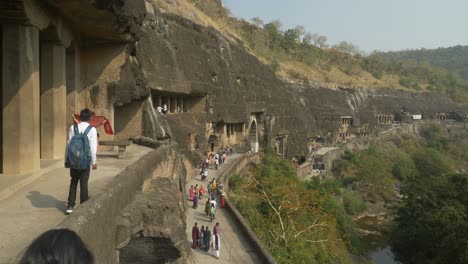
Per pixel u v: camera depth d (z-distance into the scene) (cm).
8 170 1048
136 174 983
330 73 12656
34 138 1082
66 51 1641
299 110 7612
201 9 8525
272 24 12138
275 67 9381
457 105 14562
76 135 766
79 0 1177
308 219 2953
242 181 3588
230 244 1995
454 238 3058
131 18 1614
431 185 3731
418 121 12588
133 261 938
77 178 762
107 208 705
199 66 4206
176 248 945
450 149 10888
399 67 17450
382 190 6475
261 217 2686
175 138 3491
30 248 225
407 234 3591
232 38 8331
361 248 4056
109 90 1788
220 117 4588
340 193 5553
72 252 226
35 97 1089
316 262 2547
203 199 2903
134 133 2169
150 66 3095
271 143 6103
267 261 1692
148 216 914
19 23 1036
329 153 7481
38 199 862
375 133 10800
